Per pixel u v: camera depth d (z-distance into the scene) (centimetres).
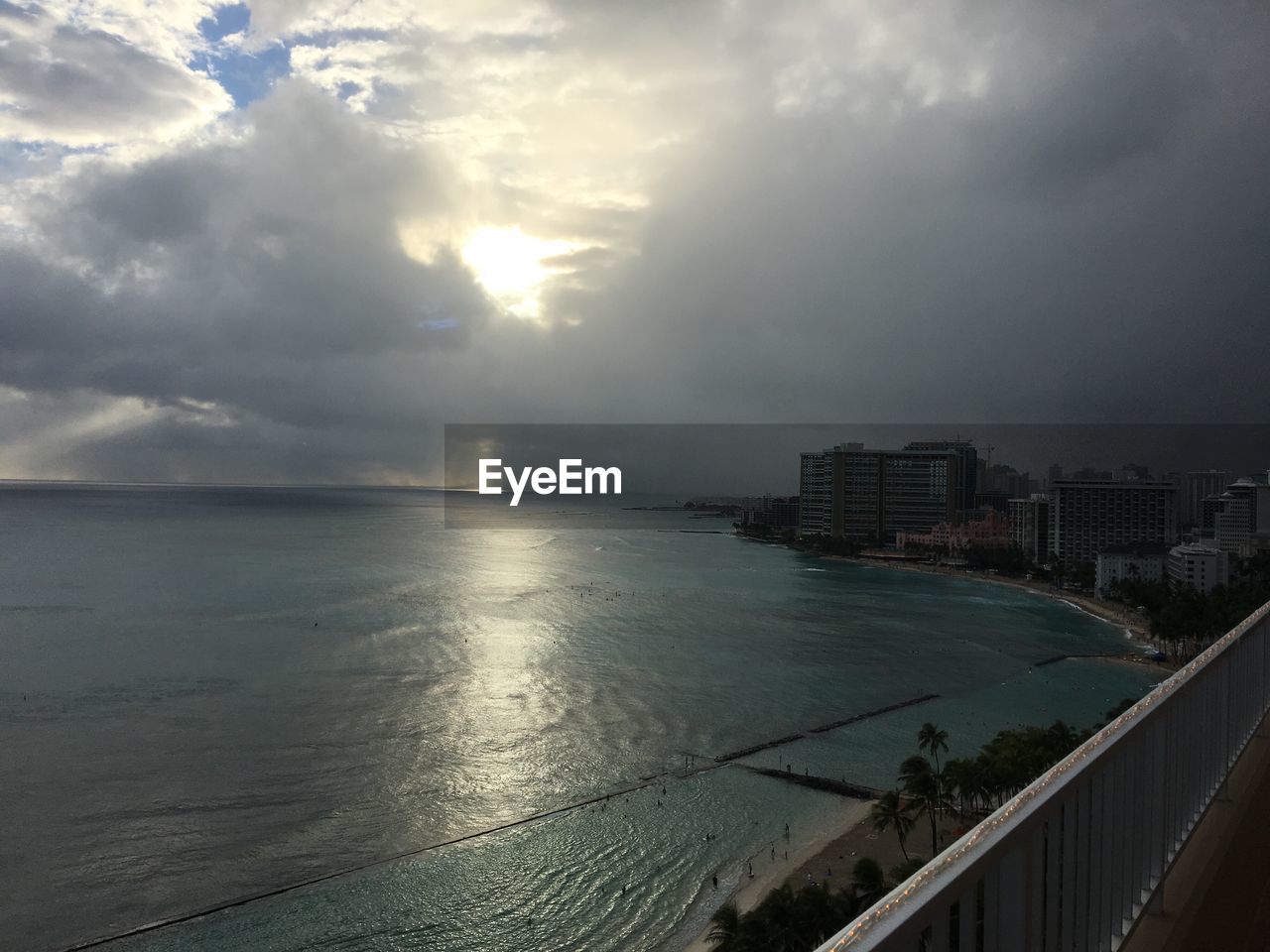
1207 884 557
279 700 6725
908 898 254
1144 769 513
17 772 5081
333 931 3394
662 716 6562
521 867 3984
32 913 3491
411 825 4444
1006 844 305
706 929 3428
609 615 11575
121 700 6644
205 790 4847
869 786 5072
